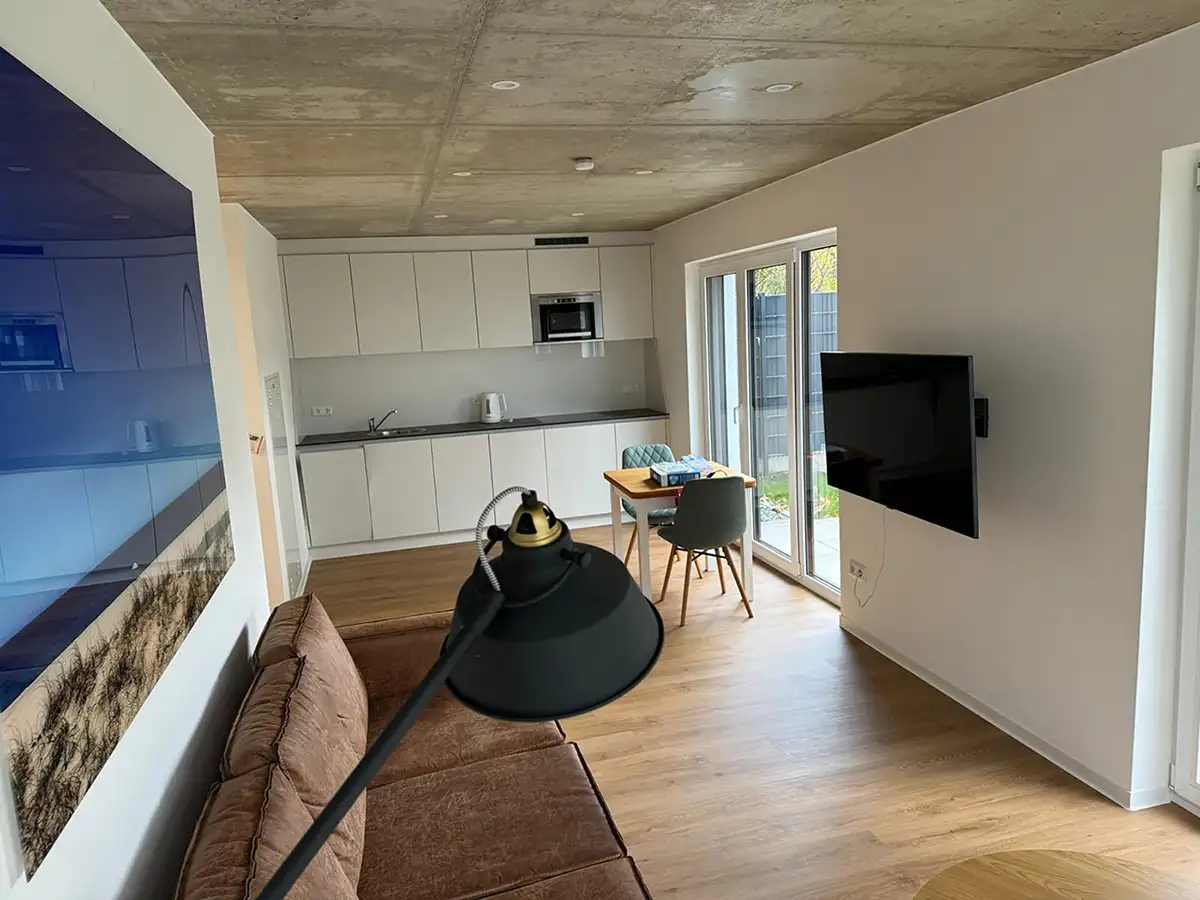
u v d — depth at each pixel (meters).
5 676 0.96
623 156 3.66
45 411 1.12
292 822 1.55
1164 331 2.41
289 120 2.72
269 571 4.50
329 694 2.19
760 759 3.15
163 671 1.60
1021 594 3.04
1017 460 2.96
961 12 2.04
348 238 6.18
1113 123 2.45
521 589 0.85
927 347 3.37
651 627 0.90
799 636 4.30
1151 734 2.66
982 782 2.90
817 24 2.08
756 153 3.74
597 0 1.85
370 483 6.31
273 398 4.93
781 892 2.43
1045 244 2.75
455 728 2.67
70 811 1.13
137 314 1.59
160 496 1.63
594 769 3.15
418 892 1.90
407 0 1.80
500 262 6.54
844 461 3.74
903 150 3.42
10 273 1.06
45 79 1.31
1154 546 2.53
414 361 6.88
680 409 6.52
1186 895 1.81
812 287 4.67
